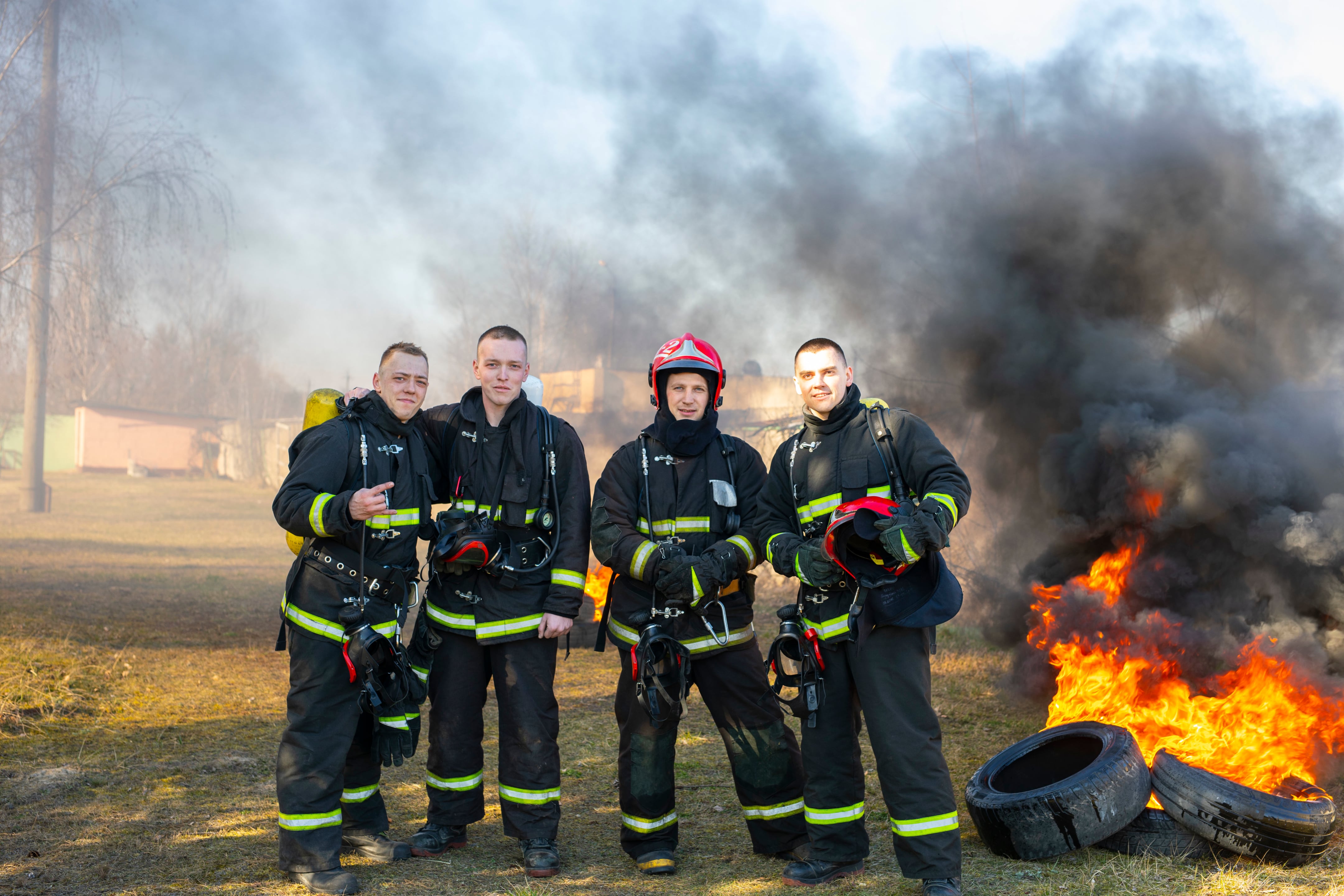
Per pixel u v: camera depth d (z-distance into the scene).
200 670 6.54
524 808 3.20
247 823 3.59
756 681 3.26
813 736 3.06
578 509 3.38
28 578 11.26
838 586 3.00
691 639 3.21
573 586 3.30
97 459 42.75
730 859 3.32
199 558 15.09
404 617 3.23
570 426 3.49
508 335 3.38
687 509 3.24
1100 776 3.16
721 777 4.37
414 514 3.29
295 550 3.59
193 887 2.97
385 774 4.36
